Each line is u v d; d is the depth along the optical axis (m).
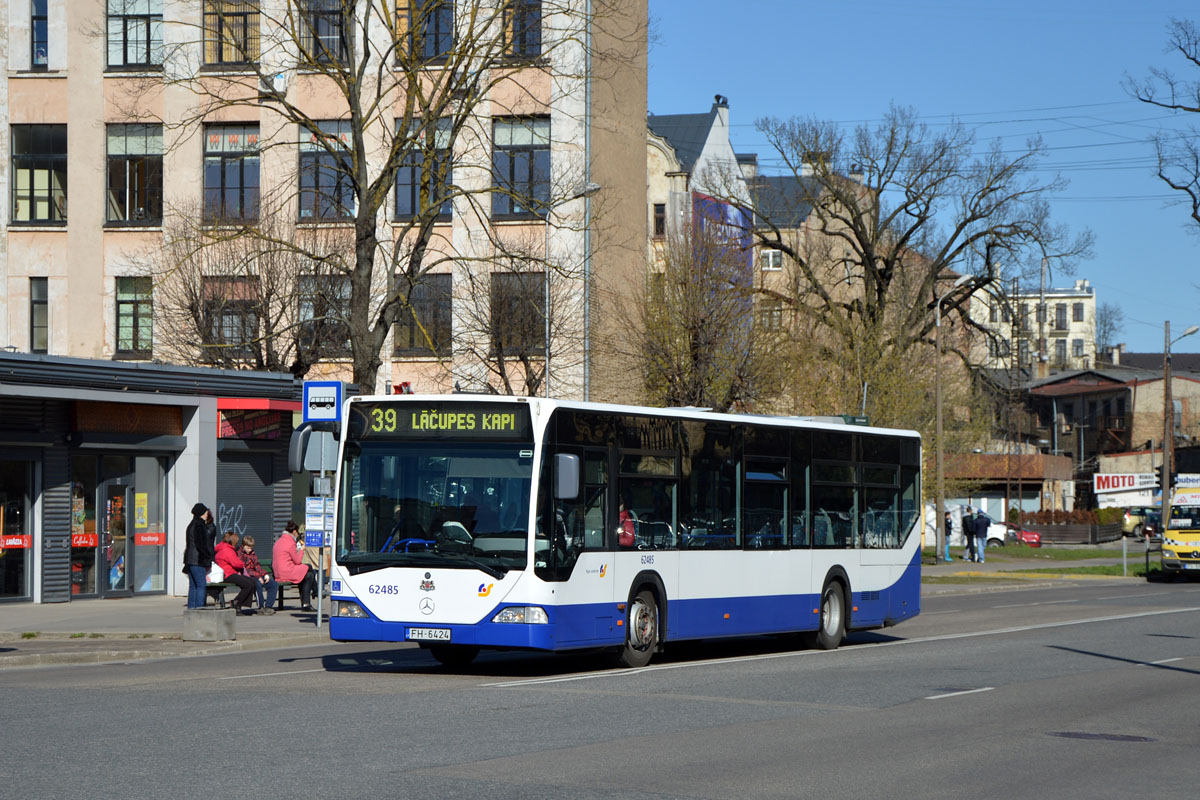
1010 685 16.12
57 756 9.96
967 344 59.97
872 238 54.19
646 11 48.84
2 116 41.59
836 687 15.60
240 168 41.50
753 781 9.49
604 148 45.50
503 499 15.99
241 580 25.67
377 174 40.69
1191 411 107.00
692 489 18.64
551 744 10.92
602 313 42.22
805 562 20.80
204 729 11.41
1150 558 63.84
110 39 41.81
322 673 16.80
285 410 31.86
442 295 40.97
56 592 27.64
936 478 51.16
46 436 27.22
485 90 28.08
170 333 37.19
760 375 40.41
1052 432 109.00
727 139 76.38
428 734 11.31
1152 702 14.69
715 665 18.42
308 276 37.09
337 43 41.31
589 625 16.58
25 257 41.69
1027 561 59.00
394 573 16.11
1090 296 161.25
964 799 9.11
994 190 53.28
